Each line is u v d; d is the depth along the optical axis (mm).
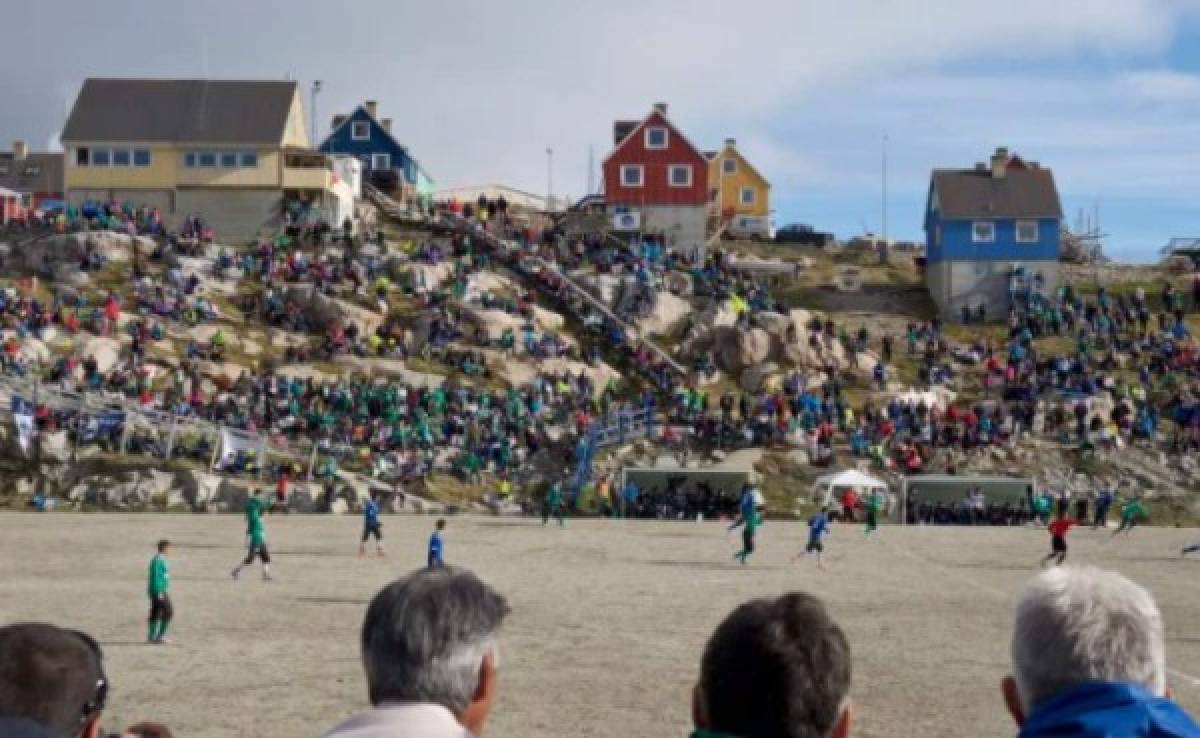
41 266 115625
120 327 104062
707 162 144125
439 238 134625
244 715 27328
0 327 99000
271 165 133500
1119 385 106750
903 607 45625
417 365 104688
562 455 94625
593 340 115688
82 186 134750
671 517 86000
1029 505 86750
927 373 110500
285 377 98812
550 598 46531
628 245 133625
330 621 40094
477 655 7066
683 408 101000
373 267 120812
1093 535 76562
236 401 94125
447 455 92250
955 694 30531
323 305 110625
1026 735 6652
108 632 37688
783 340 111000
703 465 91625
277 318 110500
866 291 138500
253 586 48344
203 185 134000
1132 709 6570
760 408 99312
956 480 87125
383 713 6867
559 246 131375
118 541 63656
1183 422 98938
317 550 61562
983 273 132500
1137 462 94625
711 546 66812
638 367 110375
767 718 6684
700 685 7016
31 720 6844
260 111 136375
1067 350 114812
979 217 132250
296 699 28875
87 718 7117
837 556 62875
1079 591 6957
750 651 6770
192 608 42531
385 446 91750
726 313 117438
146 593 46031
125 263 116250
